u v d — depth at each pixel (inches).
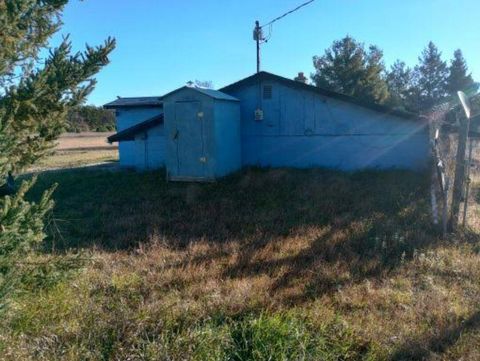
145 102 601.6
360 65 1314.0
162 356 114.3
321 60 1371.8
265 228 252.2
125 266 189.9
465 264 188.2
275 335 122.7
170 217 286.2
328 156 473.7
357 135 459.5
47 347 118.5
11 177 178.4
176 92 436.8
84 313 138.6
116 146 1552.7
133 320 133.0
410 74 1648.6
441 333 129.4
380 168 453.1
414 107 1557.6
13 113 112.0
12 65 114.5
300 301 152.6
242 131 502.3
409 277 177.5
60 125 129.9
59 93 122.4
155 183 434.3
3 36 106.1
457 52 1592.0
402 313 143.0
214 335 123.8
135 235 243.1
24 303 136.8
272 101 487.5
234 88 498.3
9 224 108.0
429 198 311.9
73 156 1024.9
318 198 329.4
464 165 248.5
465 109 244.8
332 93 458.6
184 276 174.9
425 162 428.8
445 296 156.7
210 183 418.3
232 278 175.5
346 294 158.2
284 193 350.6
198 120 431.2
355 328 131.5
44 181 459.5
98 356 116.4
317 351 119.1
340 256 199.9
